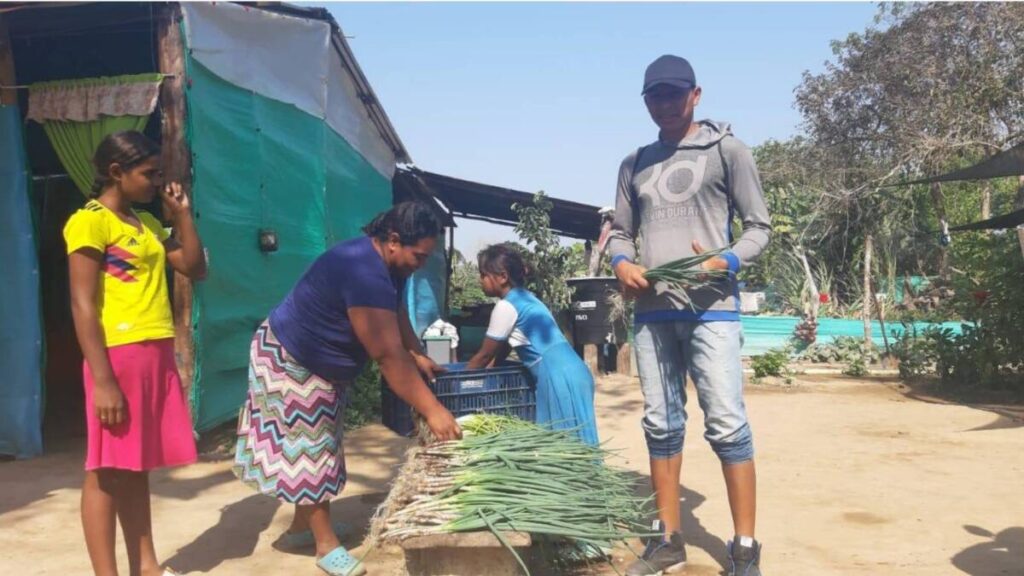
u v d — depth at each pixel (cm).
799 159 1944
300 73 895
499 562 301
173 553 398
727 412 346
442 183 1398
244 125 755
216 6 697
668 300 358
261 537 424
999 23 1703
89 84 635
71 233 305
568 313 1319
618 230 393
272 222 822
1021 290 1010
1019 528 430
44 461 615
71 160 643
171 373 334
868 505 477
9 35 656
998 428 750
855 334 1577
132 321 317
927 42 1772
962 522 441
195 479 554
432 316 1501
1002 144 1664
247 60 764
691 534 425
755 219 353
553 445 342
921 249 1975
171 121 638
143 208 801
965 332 1074
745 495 348
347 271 340
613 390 1054
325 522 367
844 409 881
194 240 354
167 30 641
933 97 1742
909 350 1170
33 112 638
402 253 347
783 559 382
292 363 356
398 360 339
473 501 303
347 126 1091
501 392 421
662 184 367
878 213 1750
